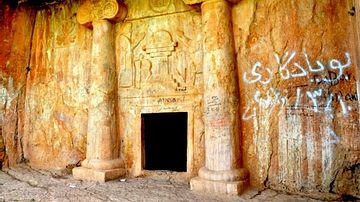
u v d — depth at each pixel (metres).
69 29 7.66
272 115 5.45
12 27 7.74
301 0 5.39
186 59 6.34
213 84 5.55
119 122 6.81
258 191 5.21
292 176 5.22
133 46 6.84
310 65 5.23
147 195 5.09
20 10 7.87
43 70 7.89
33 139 7.80
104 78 6.67
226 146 5.35
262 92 5.56
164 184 5.82
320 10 5.24
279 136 5.37
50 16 7.97
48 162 7.52
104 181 6.03
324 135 5.05
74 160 7.21
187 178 6.04
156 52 6.58
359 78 4.59
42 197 4.98
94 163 6.34
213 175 5.25
